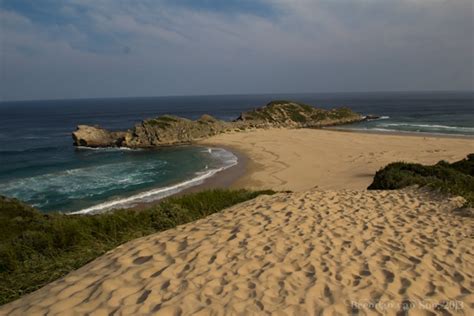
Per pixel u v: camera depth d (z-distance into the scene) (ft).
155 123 168.96
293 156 116.26
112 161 124.57
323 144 137.49
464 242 17.13
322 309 10.71
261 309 10.63
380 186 41.60
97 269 13.64
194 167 108.27
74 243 20.22
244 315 10.30
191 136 171.63
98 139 166.40
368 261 14.46
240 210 22.71
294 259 14.39
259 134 177.68
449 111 305.32
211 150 140.87
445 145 123.13
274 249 15.37
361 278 12.90
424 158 101.14
